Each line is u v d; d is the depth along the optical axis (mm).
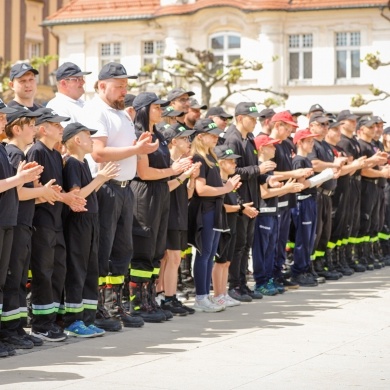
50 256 12078
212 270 15445
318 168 18516
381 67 51250
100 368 10641
